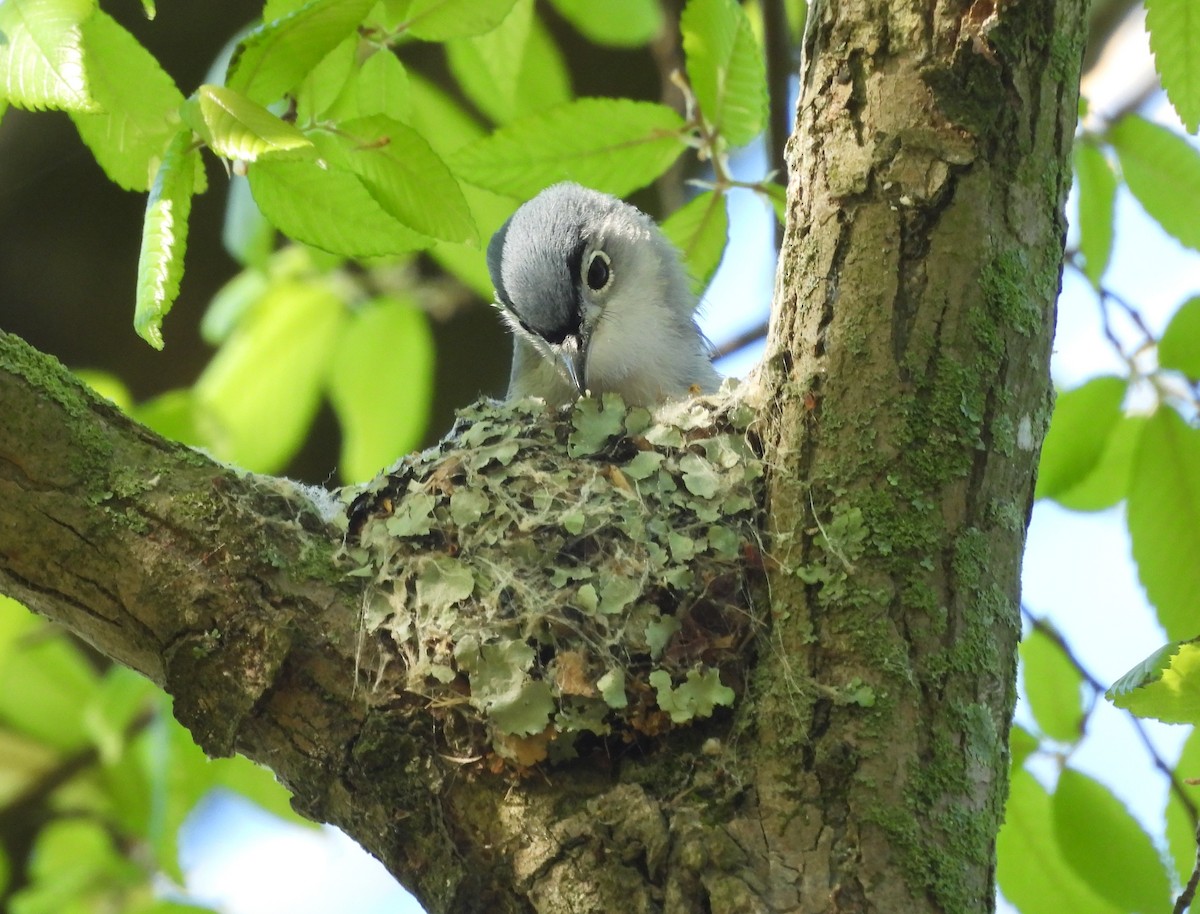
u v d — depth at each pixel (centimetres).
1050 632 697
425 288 892
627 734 511
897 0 548
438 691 518
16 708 998
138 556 530
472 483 618
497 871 493
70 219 1180
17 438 530
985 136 537
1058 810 630
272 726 525
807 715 499
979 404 528
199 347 1184
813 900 467
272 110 567
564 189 893
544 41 818
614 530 589
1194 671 498
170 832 841
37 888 977
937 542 516
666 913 466
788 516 537
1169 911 611
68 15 491
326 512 595
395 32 573
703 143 694
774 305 576
